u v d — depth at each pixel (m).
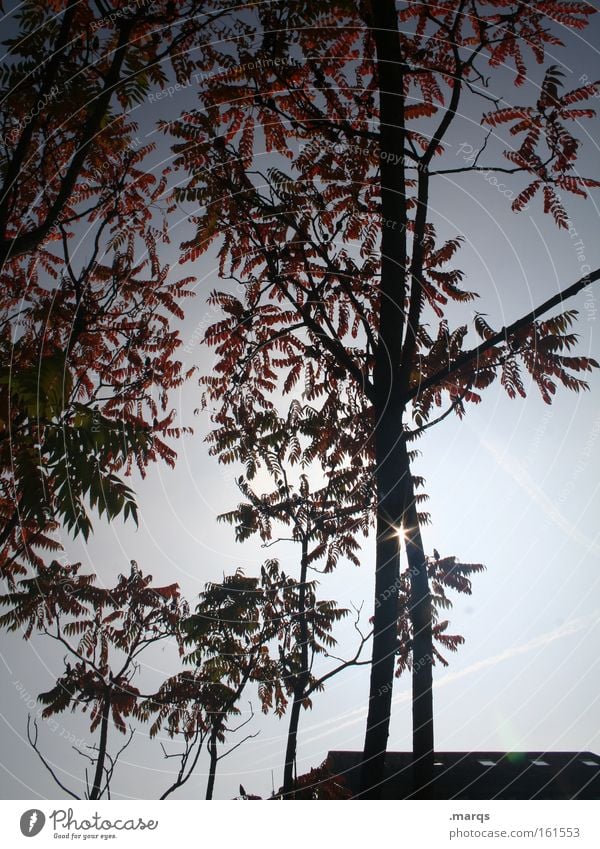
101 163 5.00
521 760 13.98
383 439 4.18
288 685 6.34
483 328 5.28
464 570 6.30
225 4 4.45
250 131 5.14
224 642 6.58
